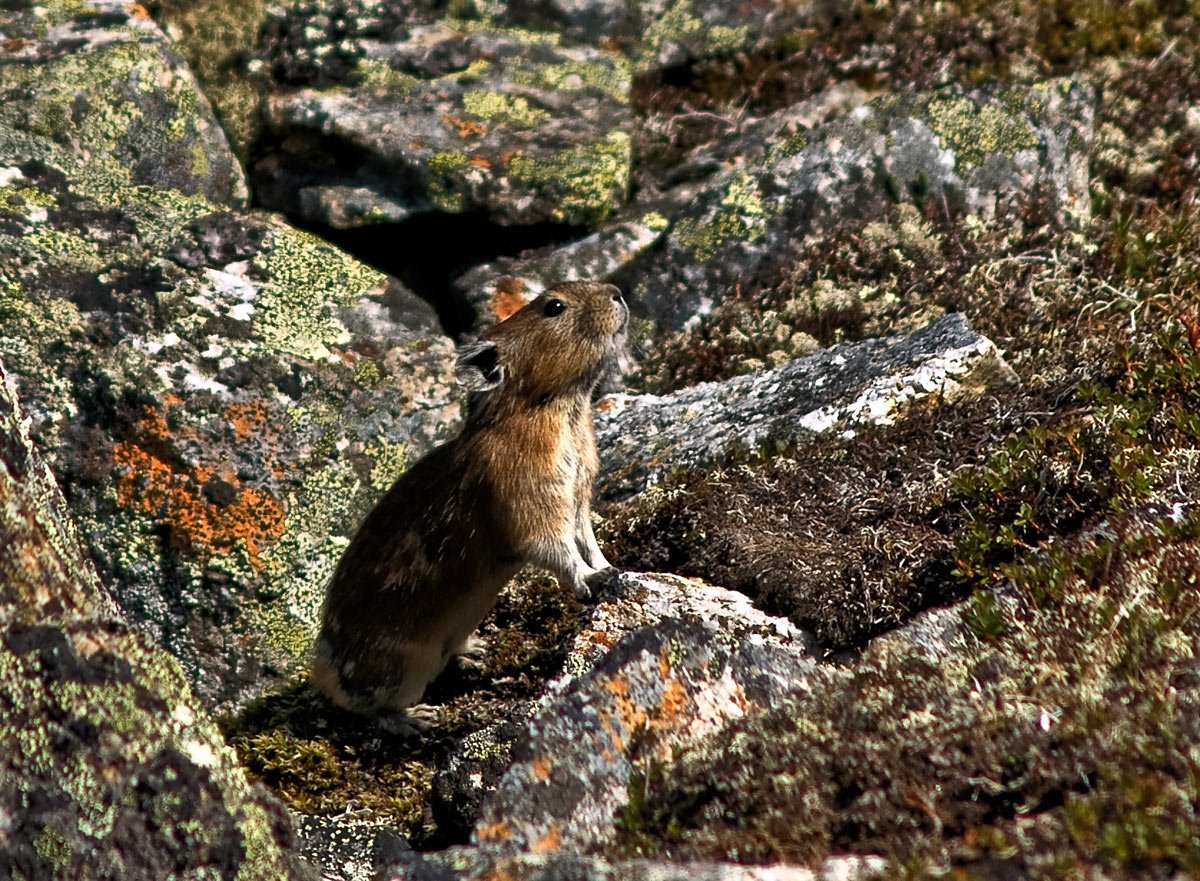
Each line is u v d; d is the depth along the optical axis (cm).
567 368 1344
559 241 1952
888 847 754
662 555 1438
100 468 1466
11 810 819
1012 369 1514
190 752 888
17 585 891
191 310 1570
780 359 1766
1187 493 1116
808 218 1892
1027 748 793
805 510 1393
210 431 1499
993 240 1833
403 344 1639
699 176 2044
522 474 1336
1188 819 696
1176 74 2080
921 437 1416
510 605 1457
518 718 1130
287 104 2003
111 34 1897
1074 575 1003
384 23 2148
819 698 912
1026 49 2169
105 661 884
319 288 1664
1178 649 877
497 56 2142
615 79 2138
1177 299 1512
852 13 2280
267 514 1491
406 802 1254
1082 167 1912
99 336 1521
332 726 1377
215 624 1449
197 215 1703
